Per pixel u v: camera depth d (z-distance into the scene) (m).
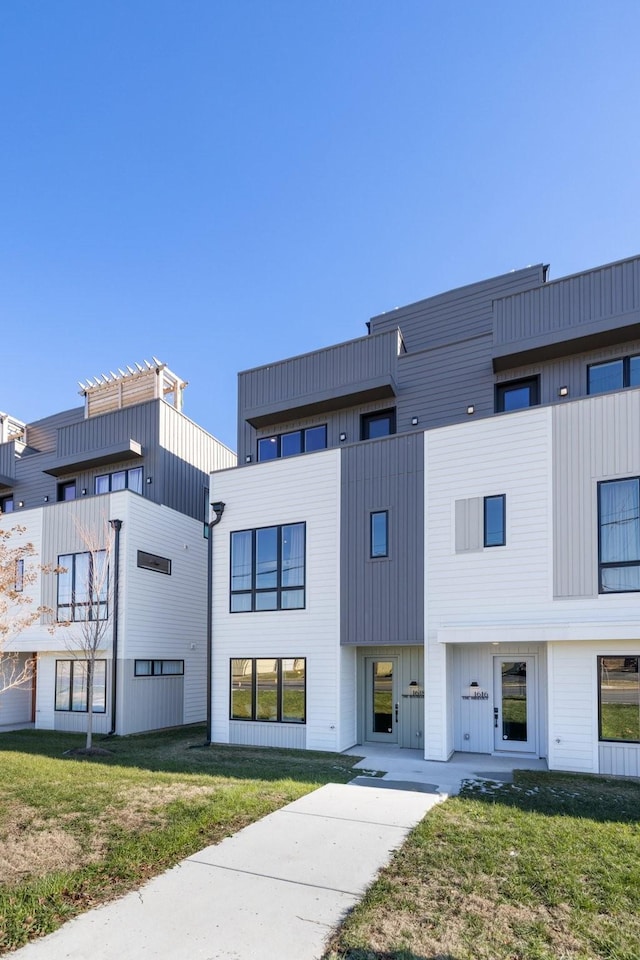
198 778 8.28
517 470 10.23
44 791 7.52
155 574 15.60
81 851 5.20
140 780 8.16
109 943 3.60
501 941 3.59
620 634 8.78
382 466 11.52
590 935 3.66
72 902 4.19
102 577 13.71
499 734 10.63
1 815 6.41
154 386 17.92
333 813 6.49
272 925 3.82
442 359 12.84
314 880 4.58
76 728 14.84
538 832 5.70
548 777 8.57
